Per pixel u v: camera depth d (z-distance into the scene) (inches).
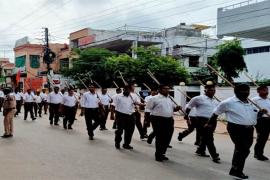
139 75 1332.4
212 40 1770.4
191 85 1182.3
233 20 921.5
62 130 662.5
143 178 308.2
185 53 1672.0
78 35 1964.8
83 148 459.8
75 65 1565.0
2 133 613.6
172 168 348.8
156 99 384.5
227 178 311.7
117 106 461.4
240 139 310.2
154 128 387.5
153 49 1389.0
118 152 434.0
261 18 858.1
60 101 762.2
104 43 1727.4
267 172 341.7
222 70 1203.2
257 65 1350.9
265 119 396.5
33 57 2209.6
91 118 545.6
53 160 380.8
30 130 657.0
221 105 315.0
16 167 345.4
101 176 314.3
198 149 425.7
